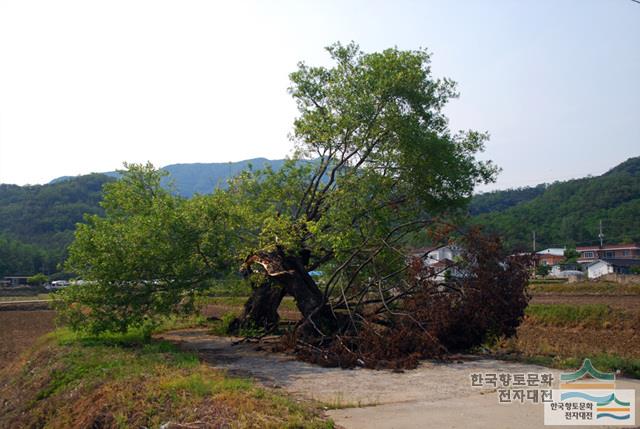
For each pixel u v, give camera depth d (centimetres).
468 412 878
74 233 1727
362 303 1612
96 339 1733
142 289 1661
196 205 1689
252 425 773
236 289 2008
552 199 9131
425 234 1778
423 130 1778
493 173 1975
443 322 1391
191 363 1217
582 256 7494
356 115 1703
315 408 898
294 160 1962
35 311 4400
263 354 1591
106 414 941
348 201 1706
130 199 1948
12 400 1388
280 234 1695
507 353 1495
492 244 1413
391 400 972
